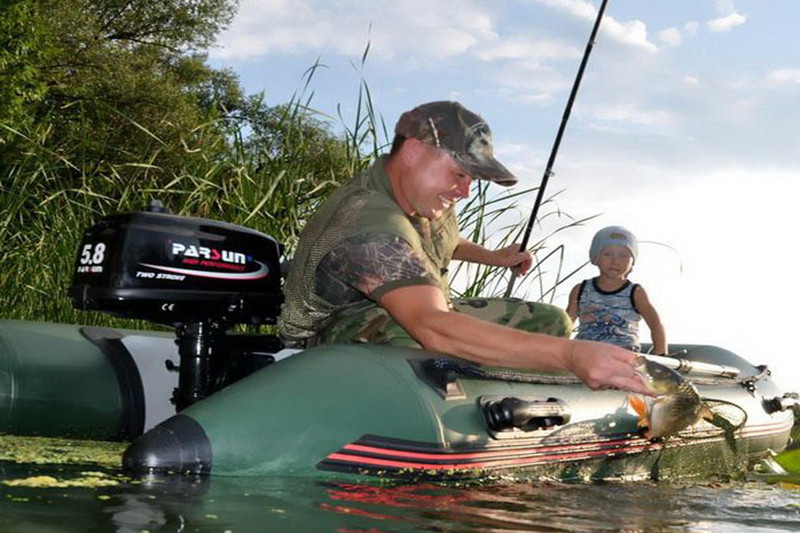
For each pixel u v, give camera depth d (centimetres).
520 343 224
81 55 1725
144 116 1723
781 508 228
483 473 233
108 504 162
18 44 1216
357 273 249
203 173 521
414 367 240
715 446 332
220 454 204
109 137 1099
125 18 2086
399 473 217
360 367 233
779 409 402
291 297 275
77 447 244
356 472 212
